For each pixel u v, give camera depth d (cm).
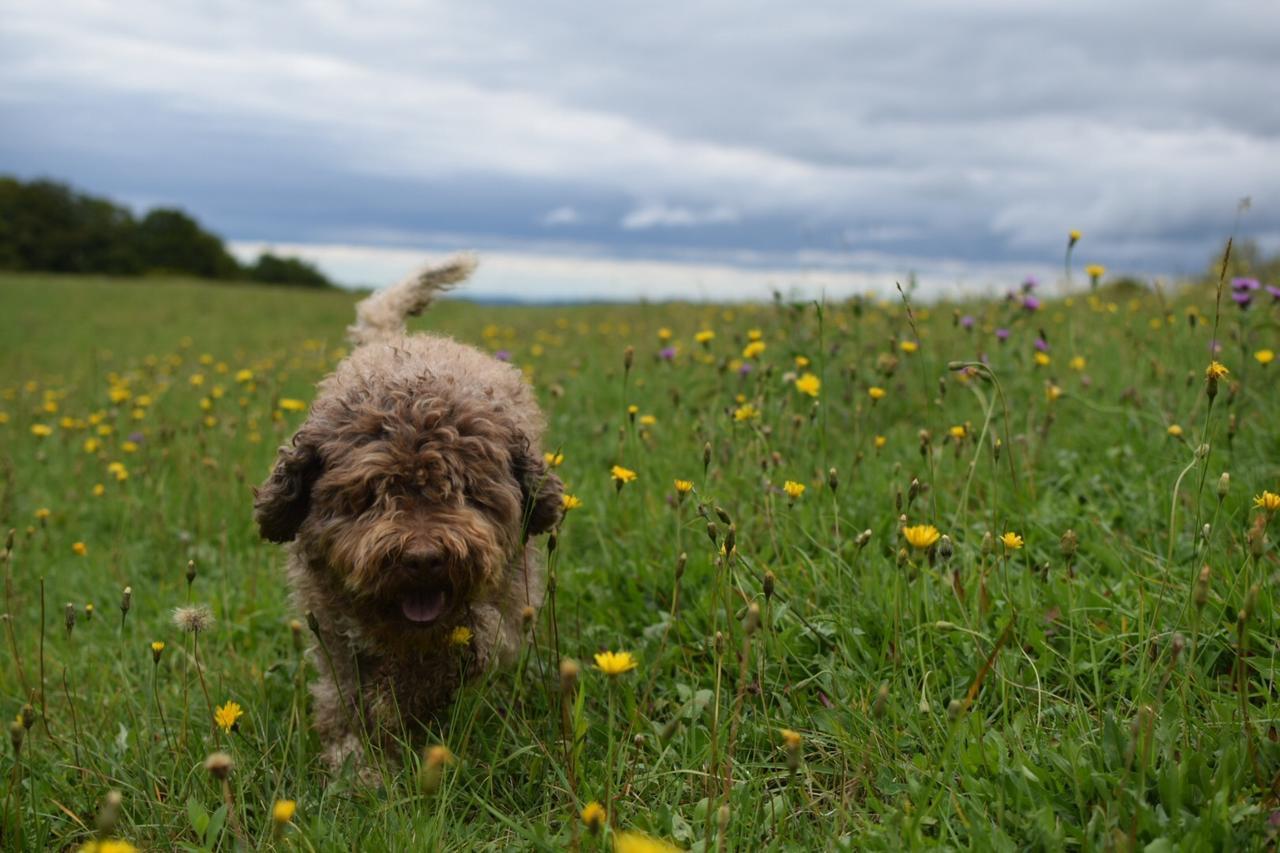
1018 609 91
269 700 104
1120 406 149
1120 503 115
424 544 82
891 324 202
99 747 92
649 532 125
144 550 160
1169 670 68
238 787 84
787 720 85
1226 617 84
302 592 101
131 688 109
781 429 138
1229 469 111
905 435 152
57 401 288
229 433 190
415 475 86
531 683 99
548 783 81
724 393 159
